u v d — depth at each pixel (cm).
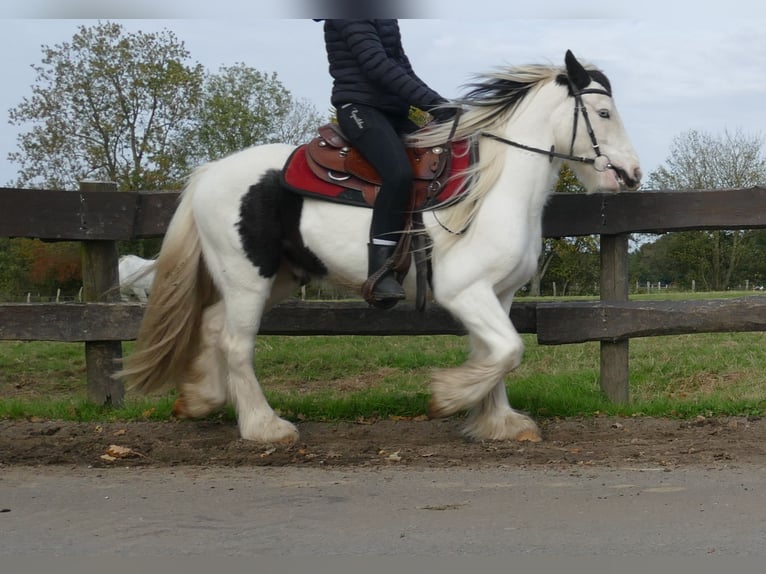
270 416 551
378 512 382
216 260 550
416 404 648
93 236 670
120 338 667
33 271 3247
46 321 670
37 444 545
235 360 549
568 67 530
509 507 387
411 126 564
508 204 513
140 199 675
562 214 652
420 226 520
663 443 527
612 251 661
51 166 3020
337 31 531
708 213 631
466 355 942
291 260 560
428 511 382
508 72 540
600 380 672
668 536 341
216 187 544
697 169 3966
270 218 539
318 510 386
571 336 651
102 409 662
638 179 532
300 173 535
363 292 525
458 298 511
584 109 529
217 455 517
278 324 667
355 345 1048
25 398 768
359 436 573
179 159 3059
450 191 517
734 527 351
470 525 360
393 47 548
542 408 626
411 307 662
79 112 3012
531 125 529
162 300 560
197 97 3050
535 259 532
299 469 477
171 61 2984
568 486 424
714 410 615
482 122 531
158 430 593
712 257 4456
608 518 367
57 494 420
